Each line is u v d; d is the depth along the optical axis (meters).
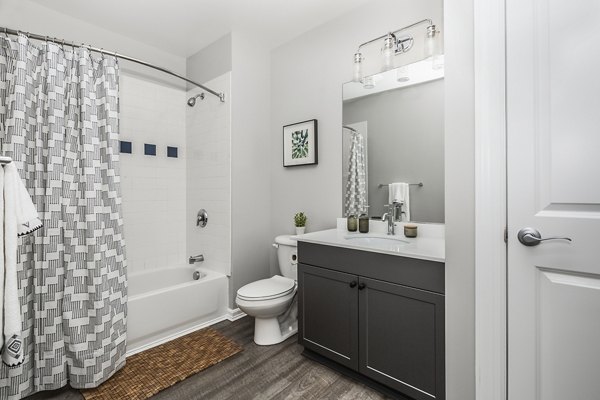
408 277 1.37
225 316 2.49
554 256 1.02
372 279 1.50
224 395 1.52
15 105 1.51
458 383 1.21
